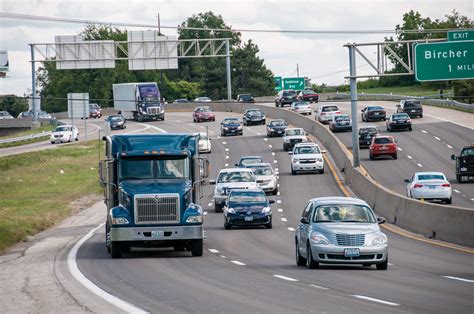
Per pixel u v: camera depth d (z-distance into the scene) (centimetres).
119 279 3369
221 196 7525
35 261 4303
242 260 4244
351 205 3878
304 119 15262
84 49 14850
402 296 2767
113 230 4316
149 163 4478
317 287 3036
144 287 3081
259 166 8775
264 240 5459
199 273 3584
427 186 7406
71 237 5778
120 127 17425
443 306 2514
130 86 19575
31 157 13225
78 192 9469
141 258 4372
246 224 6197
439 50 8062
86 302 2708
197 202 4488
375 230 3712
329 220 3797
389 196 6800
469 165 9031
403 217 6228
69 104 16100
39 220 6788
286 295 2800
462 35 8056
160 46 14912
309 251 3734
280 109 17350
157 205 4338
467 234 4953
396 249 4800
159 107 19138
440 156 11350
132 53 14850
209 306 2558
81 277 3456
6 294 3047
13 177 11394
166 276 3469
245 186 7556
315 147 10481
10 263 4281
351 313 2367
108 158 4494
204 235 4581
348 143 12988
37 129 19562
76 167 12219
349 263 3688
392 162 10994
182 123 18338
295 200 8238
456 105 17600
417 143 12669
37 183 10619
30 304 2738
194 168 4506
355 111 9444
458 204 7425
